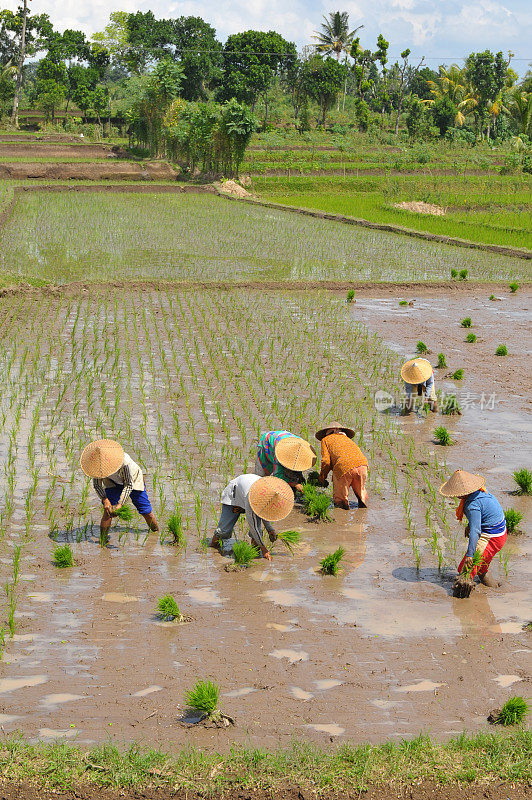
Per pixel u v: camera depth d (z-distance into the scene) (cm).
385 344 2091
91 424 1415
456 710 680
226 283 2772
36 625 802
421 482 1220
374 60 12888
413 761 603
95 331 2064
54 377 1680
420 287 2917
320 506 1091
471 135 10500
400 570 956
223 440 1358
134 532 1041
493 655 772
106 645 769
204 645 774
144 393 1600
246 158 8056
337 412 1530
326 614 845
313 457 1088
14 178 6259
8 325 2114
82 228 4019
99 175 6444
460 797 576
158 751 609
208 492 1155
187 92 10900
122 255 3331
